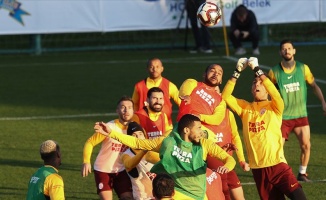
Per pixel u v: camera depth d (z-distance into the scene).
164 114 28.92
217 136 27.56
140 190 26.14
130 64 64.50
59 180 22.20
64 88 54.91
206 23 32.94
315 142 38.69
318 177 32.84
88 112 46.91
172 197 20.72
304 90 32.69
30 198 22.19
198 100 28.12
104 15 68.62
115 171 27.36
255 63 27.00
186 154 22.77
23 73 61.34
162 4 69.25
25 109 48.12
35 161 36.25
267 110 26.84
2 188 31.73
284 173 26.16
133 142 23.44
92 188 31.69
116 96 51.69
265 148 26.42
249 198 29.92
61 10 67.94
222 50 71.06
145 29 69.25
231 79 27.38
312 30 75.94
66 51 72.31
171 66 62.47
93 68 63.03
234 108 27.16
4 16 67.00
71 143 39.38
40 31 67.81
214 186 24.80
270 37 75.38
